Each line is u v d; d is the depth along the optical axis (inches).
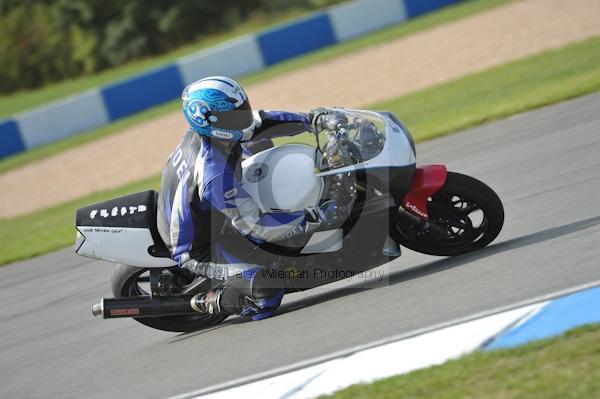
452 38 2876.5
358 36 3654.0
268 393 587.5
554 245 732.0
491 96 1825.8
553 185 979.9
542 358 516.4
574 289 608.1
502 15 3053.6
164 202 756.0
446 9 3636.8
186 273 812.0
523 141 1280.8
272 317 773.9
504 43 2551.7
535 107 1528.1
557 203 893.2
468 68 2336.4
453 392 505.7
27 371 808.9
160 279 792.9
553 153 1144.2
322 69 2994.6
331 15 3631.9
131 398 658.8
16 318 1041.5
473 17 3189.0
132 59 4955.7
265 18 4953.3
